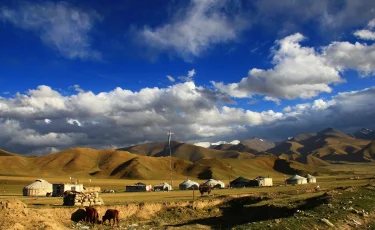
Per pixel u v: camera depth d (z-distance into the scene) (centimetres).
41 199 7656
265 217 4662
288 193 7181
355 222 3353
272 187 11638
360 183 10081
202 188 8538
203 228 4128
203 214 5481
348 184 9875
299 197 5678
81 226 4050
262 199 5916
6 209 3334
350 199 4384
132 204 5475
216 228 4172
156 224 4656
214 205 6022
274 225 3022
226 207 5803
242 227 3083
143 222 4884
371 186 5600
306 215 3538
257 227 3000
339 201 4253
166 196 8150
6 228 2955
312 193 6362
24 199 7606
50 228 3216
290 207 4694
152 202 5838
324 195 4978
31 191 10525
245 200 6047
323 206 3969
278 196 6241
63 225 3812
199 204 5912
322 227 3081
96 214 4488
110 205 5347
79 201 5475
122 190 14375
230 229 3102
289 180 13962
